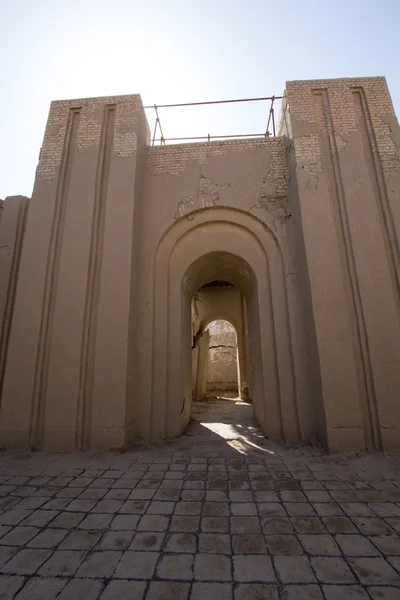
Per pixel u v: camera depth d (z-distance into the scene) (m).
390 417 4.35
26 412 4.71
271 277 5.62
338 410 4.44
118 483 3.46
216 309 12.04
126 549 2.20
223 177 6.11
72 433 4.60
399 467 3.83
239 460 4.20
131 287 5.14
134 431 5.02
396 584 1.85
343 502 2.94
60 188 5.71
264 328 5.51
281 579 1.89
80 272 5.22
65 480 3.56
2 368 5.41
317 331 4.71
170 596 1.76
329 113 5.73
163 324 5.57
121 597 1.75
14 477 3.66
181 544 2.26
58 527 2.51
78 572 1.96
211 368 17.14
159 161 6.31
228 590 1.80
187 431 5.89
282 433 5.02
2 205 6.14
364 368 4.60
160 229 5.91
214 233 6.00
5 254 5.82
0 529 2.49
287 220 5.80
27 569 1.99
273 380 5.30
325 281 4.89
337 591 1.79
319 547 2.21
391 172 5.29
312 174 5.39
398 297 4.80
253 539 2.32
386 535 2.36
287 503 2.92
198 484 3.40
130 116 5.98
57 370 4.83
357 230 5.05
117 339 4.87
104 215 5.54
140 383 5.25
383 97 5.75
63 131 6.02
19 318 5.06
